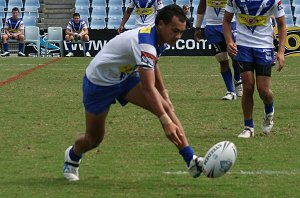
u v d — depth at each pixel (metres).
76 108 21.55
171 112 11.07
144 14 29.58
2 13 56.28
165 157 14.03
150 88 10.55
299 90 26.50
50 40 47.41
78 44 47.06
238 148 14.98
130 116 19.69
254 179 12.09
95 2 56.97
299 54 43.62
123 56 10.87
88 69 11.27
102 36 46.66
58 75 32.75
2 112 20.66
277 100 23.55
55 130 17.45
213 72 33.94
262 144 15.45
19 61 41.75
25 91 26.19
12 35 47.25
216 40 23.70
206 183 11.79
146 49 10.52
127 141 15.88
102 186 11.56
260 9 15.76
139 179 12.08
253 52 15.92
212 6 23.83
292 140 15.99
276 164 13.35
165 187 11.49
